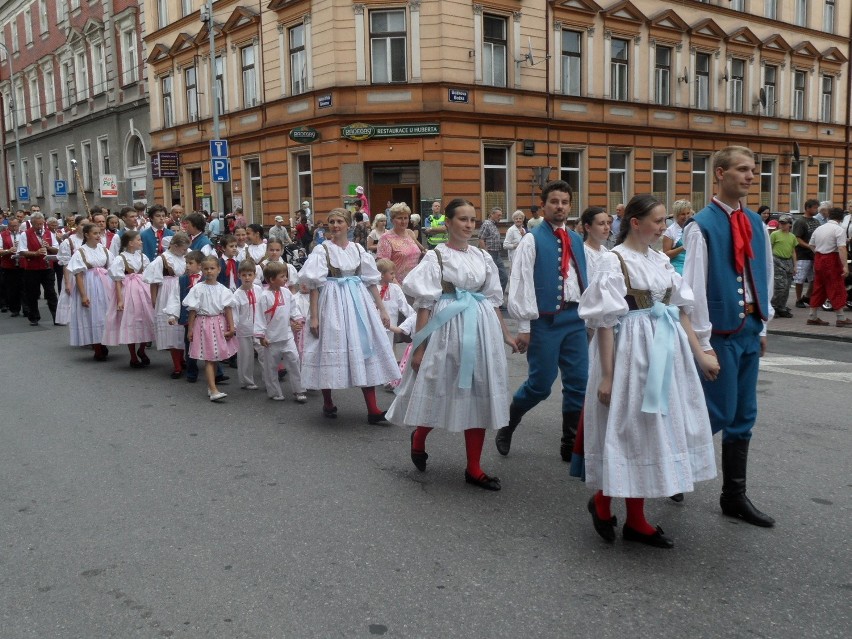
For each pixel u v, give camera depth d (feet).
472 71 63.67
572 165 73.10
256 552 12.50
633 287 11.73
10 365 30.09
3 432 20.13
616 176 76.79
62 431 20.17
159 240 32.40
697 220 12.80
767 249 13.11
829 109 100.78
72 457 17.88
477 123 64.34
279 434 19.69
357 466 16.96
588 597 10.86
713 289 12.67
